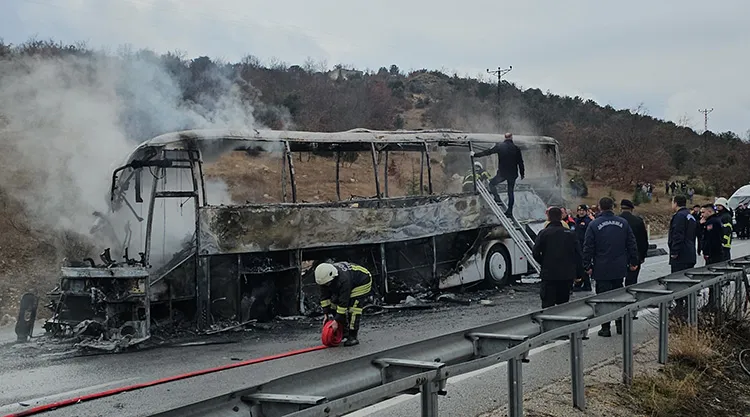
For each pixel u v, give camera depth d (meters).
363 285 9.18
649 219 40.69
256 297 11.13
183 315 10.45
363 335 9.96
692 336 8.55
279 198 13.56
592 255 9.85
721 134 92.50
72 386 7.16
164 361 8.42
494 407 6.19
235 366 7.89
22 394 6.82
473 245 14.73
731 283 11.23
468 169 15.62
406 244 13.67
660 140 69.19
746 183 60.72
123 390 6.84
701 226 13.13
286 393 3.64
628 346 7.03
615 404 6.45
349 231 12.27
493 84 74.12
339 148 13.30
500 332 5.56
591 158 52.31
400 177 15.32
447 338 4.95
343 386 3.96
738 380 8.20
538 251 9.54
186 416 3.10
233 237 10.59
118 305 9.31
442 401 6.40
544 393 6.66
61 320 9.72
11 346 9.34
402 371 4.30
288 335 10.29
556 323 6.12
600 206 9.96
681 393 7.00
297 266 11.50
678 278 9.51
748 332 10.06
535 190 17.75
